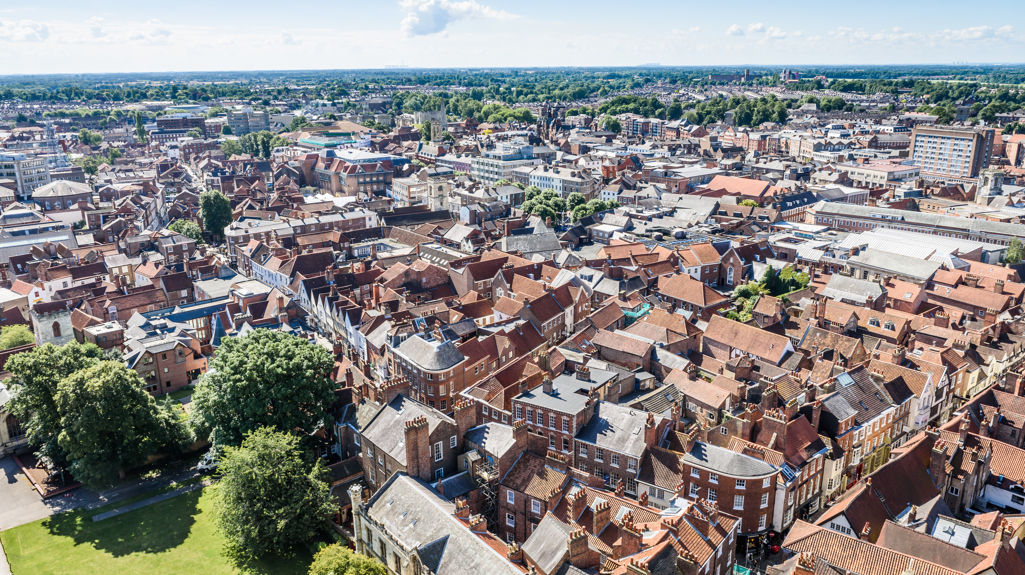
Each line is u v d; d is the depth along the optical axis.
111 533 100.19
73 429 104.12
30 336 156.50
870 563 73.31
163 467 117.19
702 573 73.62
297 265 195.88
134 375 112.06
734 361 126.00
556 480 85.50
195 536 99.56
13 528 101.44
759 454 93.12
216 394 108.94
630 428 97.94
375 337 144.62
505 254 196.12
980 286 179.38
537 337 147.50
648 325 139.38
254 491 91.81
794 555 76.69
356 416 111.19
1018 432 108.31
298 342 114.19
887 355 131.50
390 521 83.12
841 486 108.38
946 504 93.19
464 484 90.19
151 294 186.25
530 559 73.69
